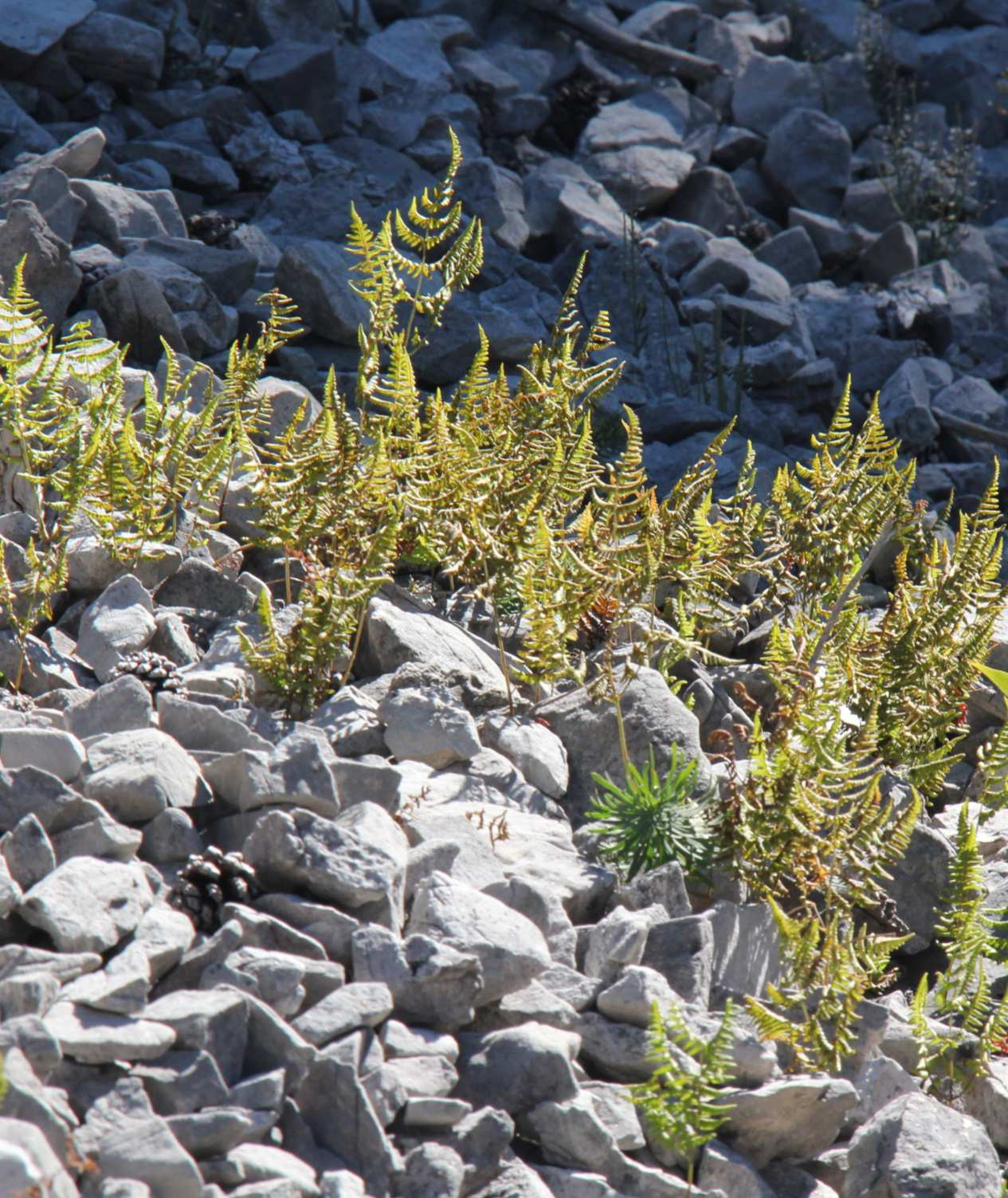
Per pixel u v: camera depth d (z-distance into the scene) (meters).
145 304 11.94
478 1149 5.43
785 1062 6.64
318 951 5.82
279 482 8.55
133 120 17.30
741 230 21.55
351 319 13.39
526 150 21.31
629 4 25.28
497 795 7.47
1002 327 21.36
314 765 6.54
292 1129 5.25
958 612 8.84
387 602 8.80
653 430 15.09
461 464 8.71
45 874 5.74
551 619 8.00
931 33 28.14
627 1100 5.93
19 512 9.28
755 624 10.76
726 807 7.28
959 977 7.78
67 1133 4.61
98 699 7.09
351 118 19.53
